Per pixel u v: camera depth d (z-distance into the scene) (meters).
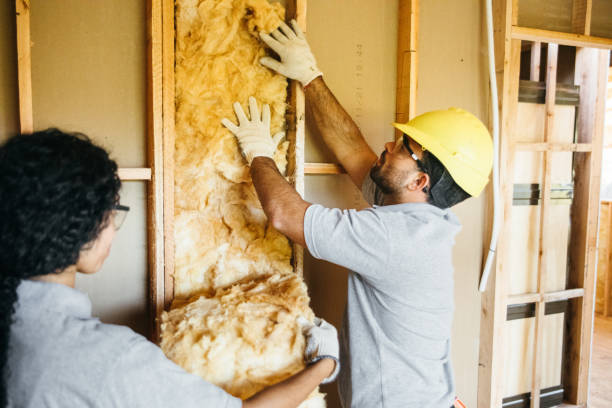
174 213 1.39
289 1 1.51
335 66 1.71
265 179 1.23
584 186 2.46
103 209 0.71
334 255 1.10
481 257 2.12
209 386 0.74
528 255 2.40
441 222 1.19
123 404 0.66
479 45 2.00
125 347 0.69
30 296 0.68
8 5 1.22
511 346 2.41
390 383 1.21
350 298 1.31
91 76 1.33
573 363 2.55
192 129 1.38
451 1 1.92
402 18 1.78
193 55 1.37
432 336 1.22
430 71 1.90
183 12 1.35
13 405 0.65
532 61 2.36
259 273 1.50
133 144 1.40
